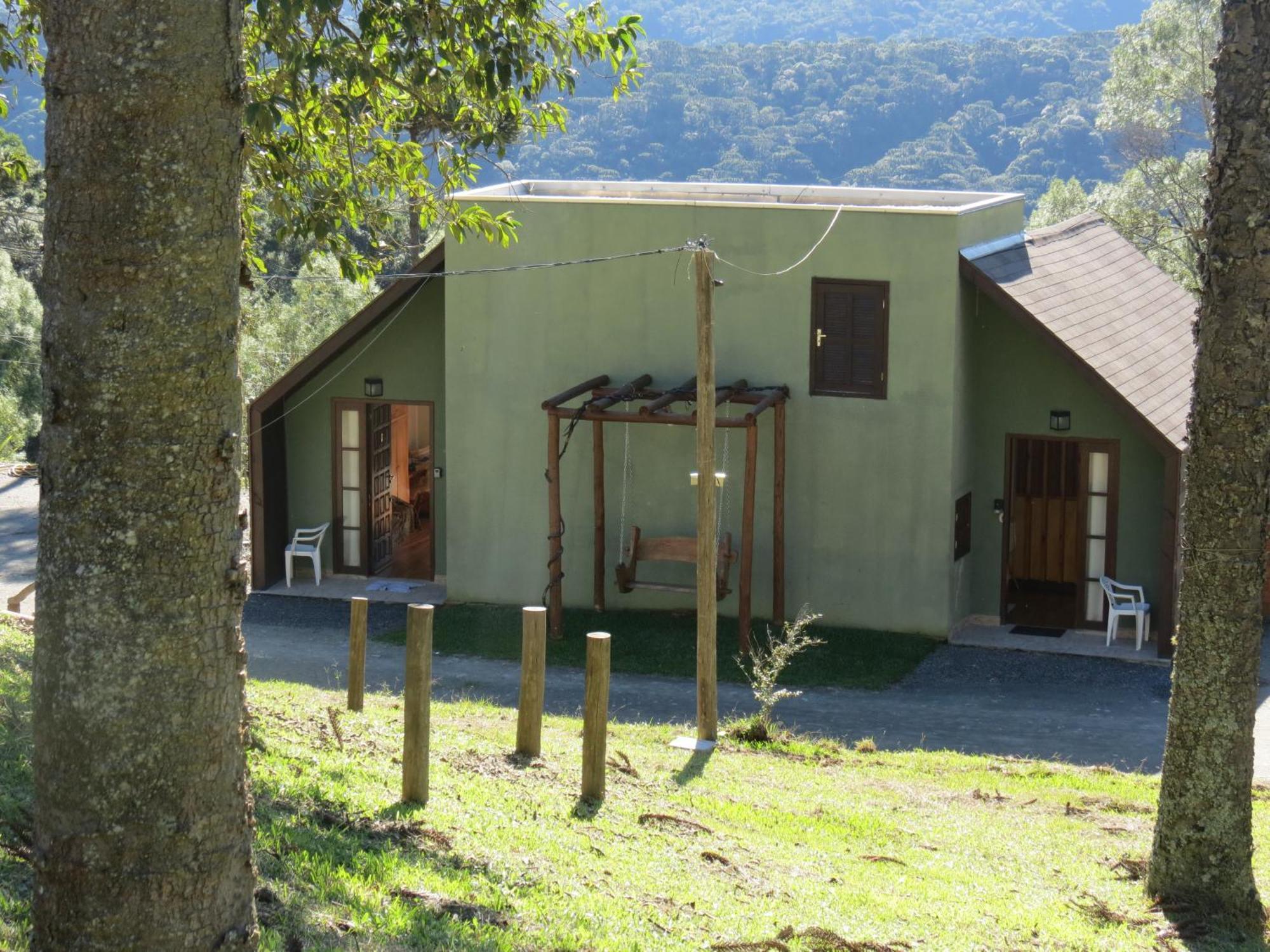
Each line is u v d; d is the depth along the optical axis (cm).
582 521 1897
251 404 2027
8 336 3481
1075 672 1667
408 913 621
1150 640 1783
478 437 1923
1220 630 863
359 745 1010
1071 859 989
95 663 379
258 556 2052
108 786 381
